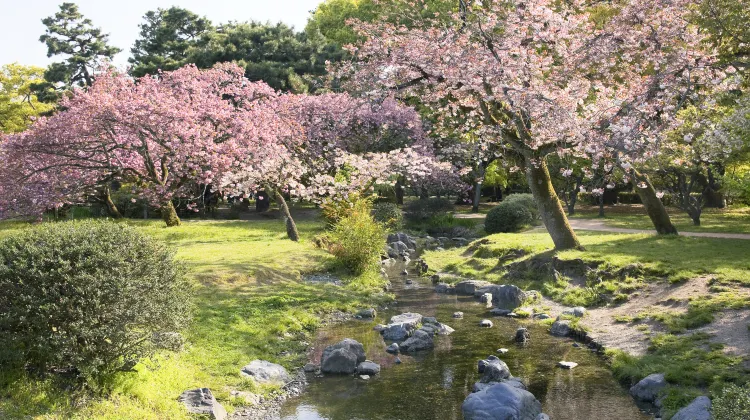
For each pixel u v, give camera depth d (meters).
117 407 7.61
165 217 28.97
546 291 17.23
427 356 12.07
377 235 21.41
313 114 33.59
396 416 8.90
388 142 35.94
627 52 17.31
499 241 23.77
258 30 46.12
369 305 16.73
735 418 6.21
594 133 14.32
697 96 15.12
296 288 17.03
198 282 15.70
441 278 20.86
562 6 18.83
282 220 34.81
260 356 11.63
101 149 25.33
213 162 23.45
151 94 24.58
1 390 6.94
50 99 48.31
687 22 17.77
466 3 18.19
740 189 26.36
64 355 7.32
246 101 28.16
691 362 9.91
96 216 35.50
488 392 8.89
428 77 18.50
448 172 36.66
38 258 7.43
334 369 11.10
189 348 10.84
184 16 52.94
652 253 17.62
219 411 8.62
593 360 11.46
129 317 7.51
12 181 24.48
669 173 25.59
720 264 15.20
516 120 18.14
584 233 25.84
